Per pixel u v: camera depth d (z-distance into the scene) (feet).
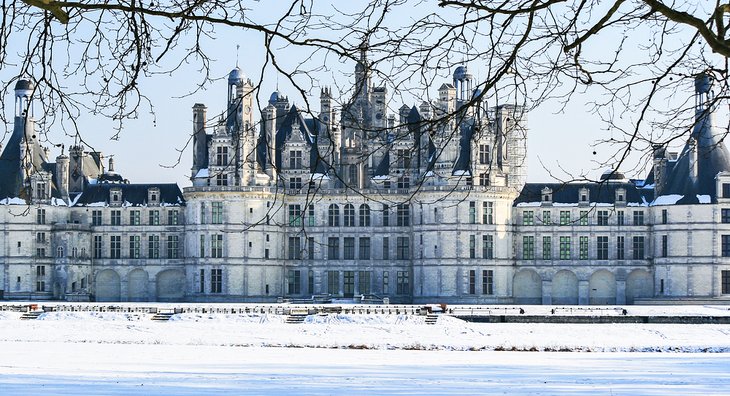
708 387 160.15
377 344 295.89
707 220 538.88
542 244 563.07
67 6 72.84
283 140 578.25
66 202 586.45
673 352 282.56
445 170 542.98
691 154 542.98
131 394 137.28
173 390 145.18
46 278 573.74
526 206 564.30
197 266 559.38
